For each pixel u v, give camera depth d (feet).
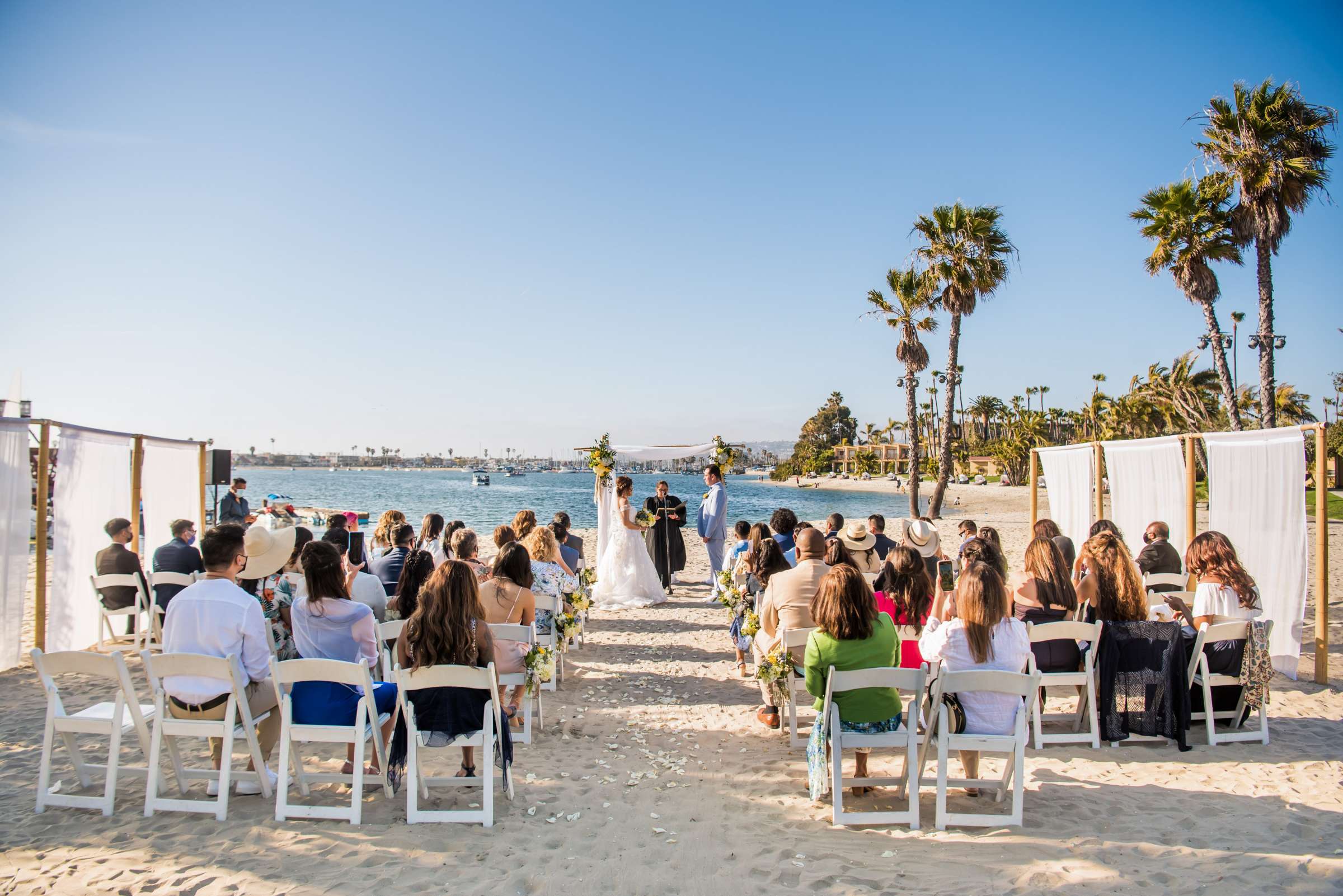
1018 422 240.32
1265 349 49.34
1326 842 11.59
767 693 18.24
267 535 20.49
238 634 12.83
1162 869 10.79
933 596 22.75
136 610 25.57
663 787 14.43
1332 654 24.82
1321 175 46.14
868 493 252.21
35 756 15.42
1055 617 17.22
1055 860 11.14
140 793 13.50
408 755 12.62
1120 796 13.61
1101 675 16.31
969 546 17.35
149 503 29.99
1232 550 17.16
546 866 11.07
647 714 19.49
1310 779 14.25
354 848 11.46
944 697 13.01
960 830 12.42
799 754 16.46
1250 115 47.83
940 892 10.23
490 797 12.41
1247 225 50.01
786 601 16.87
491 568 21.66
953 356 74.18
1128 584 16.38
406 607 18.28
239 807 12.95
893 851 11.58
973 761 13.69
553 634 21.31
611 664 25.03
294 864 10.91
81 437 25.59
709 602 36.88
